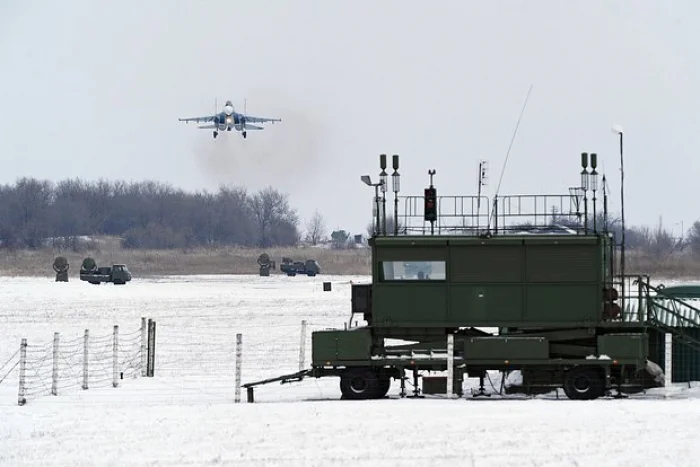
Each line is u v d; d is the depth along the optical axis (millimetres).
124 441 67250
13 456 62938
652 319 93000
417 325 91125
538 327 90688
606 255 94000
